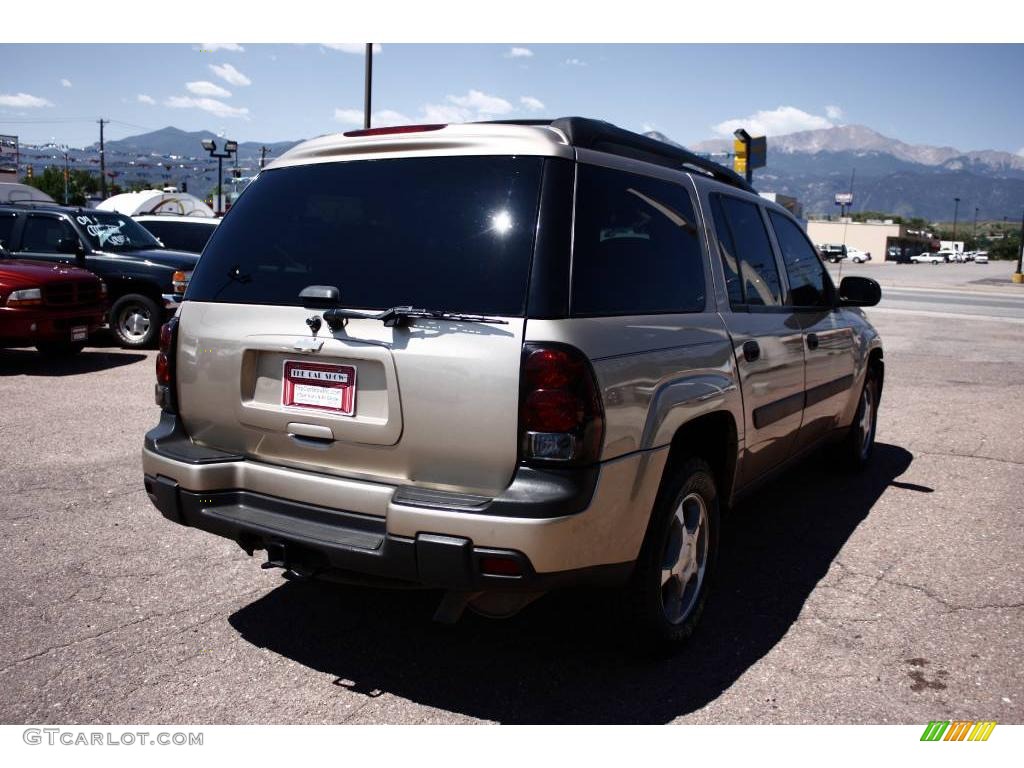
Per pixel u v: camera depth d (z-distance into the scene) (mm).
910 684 3129
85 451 6066
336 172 3107
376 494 2795
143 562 4121
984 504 5391
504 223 2740
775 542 4656
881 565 4320
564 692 3035
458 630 3498
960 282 47281
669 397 3004
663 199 3367
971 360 12531
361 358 2793
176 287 11289
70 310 9570
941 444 7129
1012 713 2947
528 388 2557
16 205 11688
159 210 21719
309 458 2979
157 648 3291
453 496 2658
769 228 4402
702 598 3463
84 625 3461
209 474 3062
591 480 2631
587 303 2748
